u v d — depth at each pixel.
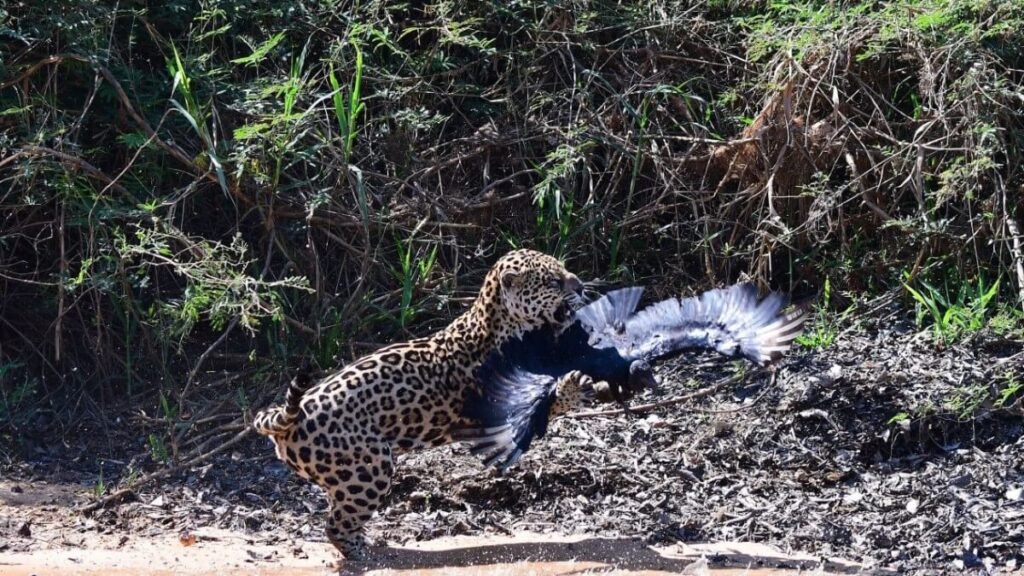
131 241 16.19
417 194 17.25
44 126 15.51
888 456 14.22
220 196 16.98
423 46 18.59
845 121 16.94
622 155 17.73
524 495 13.41
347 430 11.64
